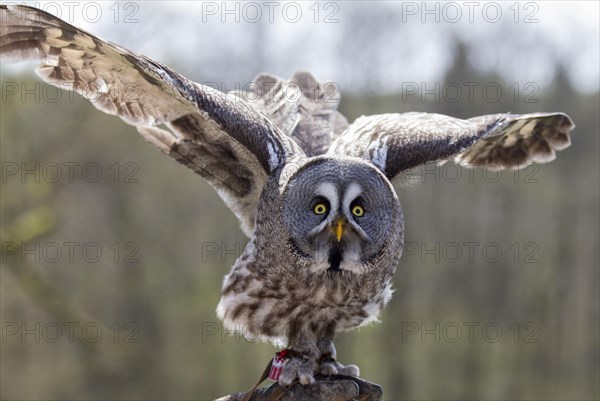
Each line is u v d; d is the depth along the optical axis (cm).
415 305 3359
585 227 3509
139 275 2877
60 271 2775
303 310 770
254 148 769
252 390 721
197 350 2919
